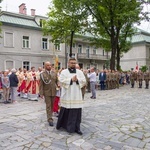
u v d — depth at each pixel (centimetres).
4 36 2544
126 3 2014
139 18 2050
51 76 612
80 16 2164
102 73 1758
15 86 1058
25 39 2761
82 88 594
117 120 671
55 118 690
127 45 2688
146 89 1812
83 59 3522
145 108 877
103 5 2095
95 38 2583
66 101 530
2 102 1066
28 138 495
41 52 2903
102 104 980
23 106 934
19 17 2762
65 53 3156
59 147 442
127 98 1201
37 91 1145
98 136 514
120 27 2231
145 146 452
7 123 626
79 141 478
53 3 2266
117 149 435
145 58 4109
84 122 643
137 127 593
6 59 2569
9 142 469
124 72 2478
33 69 1260
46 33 2500
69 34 2373
